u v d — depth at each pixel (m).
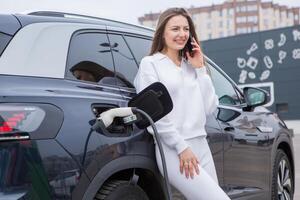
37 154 2.48
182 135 2.95
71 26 3.11
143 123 2.91
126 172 3.05
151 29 3.92
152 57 3.03
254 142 4.39
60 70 2.88
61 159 2.56
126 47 3.50
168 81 2.95
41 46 2.84
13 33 2.77
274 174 4.81
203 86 3.06
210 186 2.86
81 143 2.67
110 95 3.07
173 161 2.91
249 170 4.30
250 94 4.58
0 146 2.39
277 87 25.59
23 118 2.46
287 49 25.33
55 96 2.67
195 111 2.99
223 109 4.11
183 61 3.10
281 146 5.18
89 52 3.15
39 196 2.47
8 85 2.54
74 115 2.70
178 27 3.03
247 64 26.58
